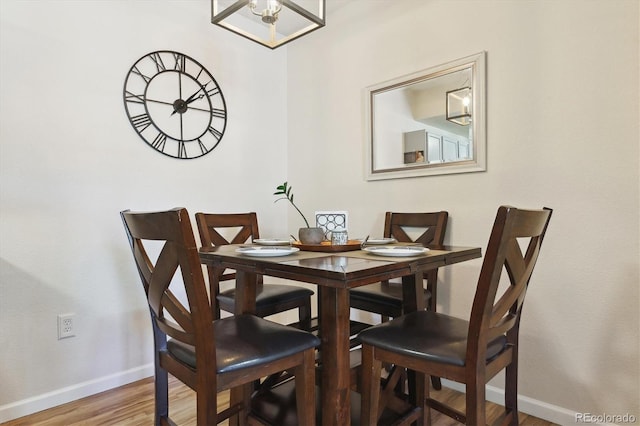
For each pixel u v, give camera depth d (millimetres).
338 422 1180
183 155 2449
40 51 1886
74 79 1997
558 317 1747
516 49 1873
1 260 1766
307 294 2061
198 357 1010
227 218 2334
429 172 2191
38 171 1875
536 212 1104
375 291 1944
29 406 1818
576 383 1698
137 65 2238
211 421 1009
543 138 1789
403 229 2346
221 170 2658
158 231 1028
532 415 1810
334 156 2736
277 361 1130
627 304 1569
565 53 1724
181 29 2451
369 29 2516
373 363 1233
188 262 964
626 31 1568
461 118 2064
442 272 2158
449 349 1107
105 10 2115
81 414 1811
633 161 1554
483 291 1015
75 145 1996
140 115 2248
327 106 2785
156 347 1293
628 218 1565
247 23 2828
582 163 1679
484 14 1984
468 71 2037
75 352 1979
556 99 1750
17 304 1807
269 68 2979
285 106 3092
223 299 2029
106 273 2100
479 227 2002
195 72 2516
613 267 1601
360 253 1432
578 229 1690
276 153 3020
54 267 1921
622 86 1577
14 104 1808
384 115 2426
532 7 1824
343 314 1195
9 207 1793
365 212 2545
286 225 3096
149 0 2301
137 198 2234
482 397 1051
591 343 1659
